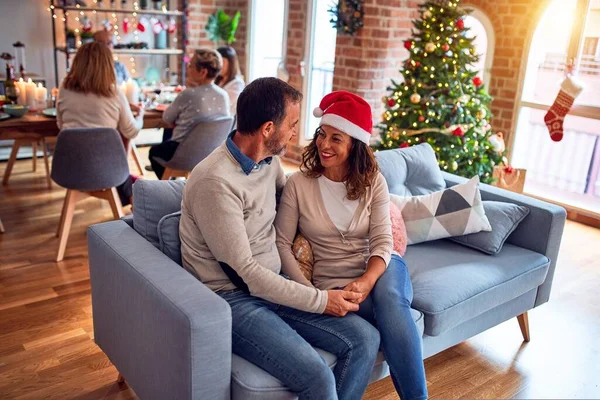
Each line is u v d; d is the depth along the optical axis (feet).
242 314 5.38
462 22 12.76
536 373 7.86
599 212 14.19
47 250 10.80
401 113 13.24
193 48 20.48
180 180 6.76
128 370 6.02
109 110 10.73
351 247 6.56
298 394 5.18
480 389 7.43
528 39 14.60
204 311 4.83
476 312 7.12
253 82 5.57
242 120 5.49
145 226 6.31
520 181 13.92
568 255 12.13
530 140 16.72
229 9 20.85
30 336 8.00
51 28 18.79
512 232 8.66
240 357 5.39
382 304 5.96
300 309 5.57
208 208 5.29
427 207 8.25
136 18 20.33
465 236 8.25
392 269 6.40
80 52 10.45
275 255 6.04
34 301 8.95
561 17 14.89
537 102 14.74
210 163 5.42
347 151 6.35
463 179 9.57
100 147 9.99
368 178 6.50
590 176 15.60
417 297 6.75
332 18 16.02
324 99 6.51
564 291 10.40
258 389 5.05
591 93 14.33
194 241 5.66
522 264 7.90
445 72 12.82
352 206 6.56
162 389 5.35
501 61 15.31
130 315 5.70
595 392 7.49
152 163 12.53
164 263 5.66
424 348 6.87
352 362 5.51
